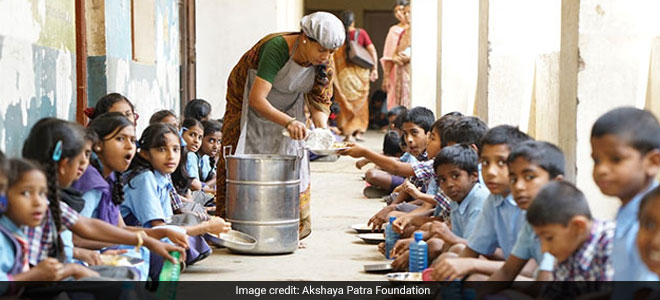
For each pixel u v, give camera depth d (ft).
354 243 20.11
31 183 10.70
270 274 16.51
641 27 16.62
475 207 14.99
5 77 15.38
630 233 10.02
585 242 10.30
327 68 20.20
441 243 15.48
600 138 10.19
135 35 26.89
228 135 20.52
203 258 17.16
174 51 35.37
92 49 22.70
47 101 18.12
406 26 51.19
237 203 18.56
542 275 11.26
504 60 23.81
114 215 14.78
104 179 14.69
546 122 22.68
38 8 17.43
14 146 15.93
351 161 43.11
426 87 42.80
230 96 20.53
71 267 11.42
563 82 17.65
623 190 10.17
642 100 16.66
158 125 16.70
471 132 16.47
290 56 19.51
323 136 19.40
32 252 11.48
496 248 13.74
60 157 12.21
